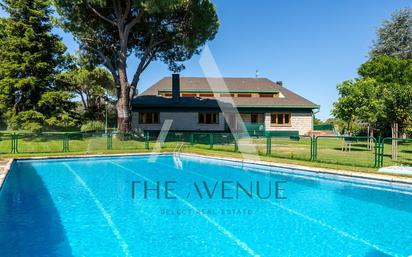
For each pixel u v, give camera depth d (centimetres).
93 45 2438
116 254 518
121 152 1878
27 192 978
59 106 2459
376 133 2655
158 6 1895
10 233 614
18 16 2422
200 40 2372
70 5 2141
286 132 3047
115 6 2162
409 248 547
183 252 527
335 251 532
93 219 704
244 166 1515
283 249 541
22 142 2117
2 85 2316
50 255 514
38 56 2380
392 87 1597
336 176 1173
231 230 638
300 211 779
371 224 681
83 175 1308
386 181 1045
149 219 708
